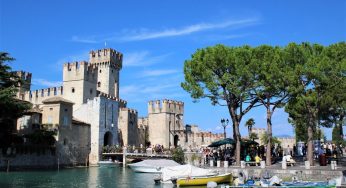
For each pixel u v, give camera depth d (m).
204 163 59.25
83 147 76.81
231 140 47.31
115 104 88.44
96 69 93.94
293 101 44.31
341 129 65.19
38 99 91.12
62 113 70.19
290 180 35.00
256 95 45.06
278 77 41.03
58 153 68.06
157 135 104.50
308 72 40.06
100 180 45.62
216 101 45.88
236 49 45.22
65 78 90.50
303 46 44.56
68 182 42.50
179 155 71.25
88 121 82.62
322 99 47.78
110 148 80.62
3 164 55.97
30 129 67.12
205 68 44.81
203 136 104.88
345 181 28.06
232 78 43.91
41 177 48.12
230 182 38.16
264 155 52.50
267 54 43.41
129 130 96.31
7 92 48.16
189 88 45.75
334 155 48.31
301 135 73.88
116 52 106.50
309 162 38.94
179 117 108.69
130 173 57.66
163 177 40.94
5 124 51.09
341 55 42.84
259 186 30.03
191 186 37.25
